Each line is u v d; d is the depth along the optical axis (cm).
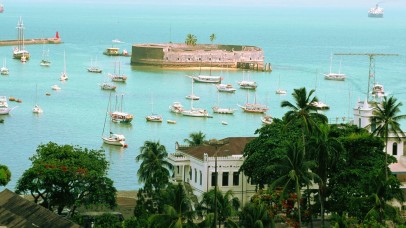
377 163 17112
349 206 15888
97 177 17338
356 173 16738
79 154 18412
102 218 16525
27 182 17138
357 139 17375
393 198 17012
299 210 15138
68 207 17700
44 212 15212
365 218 14575
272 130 18588
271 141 17862
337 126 19150
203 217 16150
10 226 14888
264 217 13100
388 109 17775
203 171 19050
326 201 17062
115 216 16825
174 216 12606
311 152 16600
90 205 17938
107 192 17475
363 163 17175
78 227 14575
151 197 17375
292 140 17862
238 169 19150
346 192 16525
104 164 18725
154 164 17850
